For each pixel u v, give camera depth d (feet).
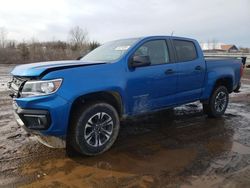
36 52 105.09
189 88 18.29
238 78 22.62
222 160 13.25
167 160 13.20
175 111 22.67
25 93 12.32
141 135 16.74
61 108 12.09
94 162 12.87
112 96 14.28
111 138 14.05
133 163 12.82
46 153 13.71
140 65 14.58
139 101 15.20
